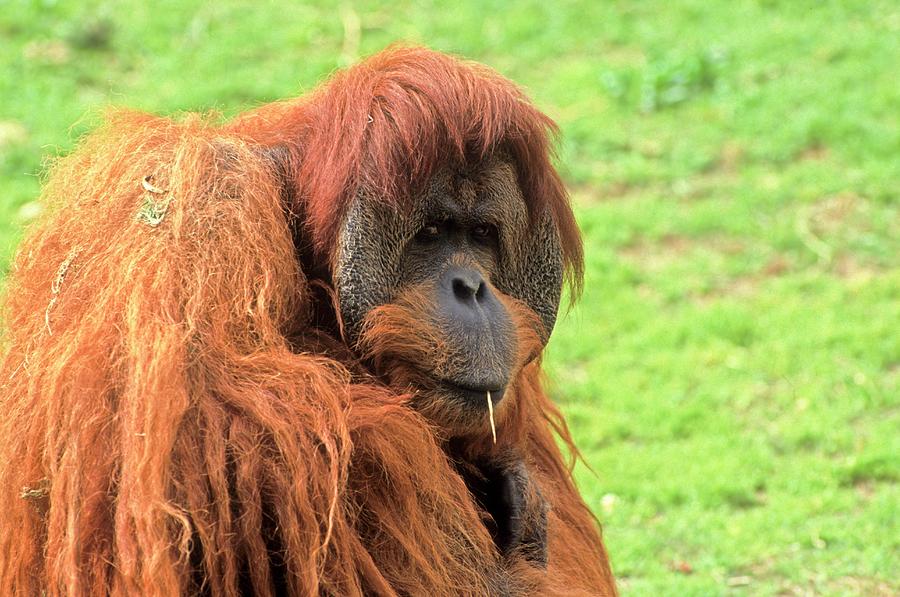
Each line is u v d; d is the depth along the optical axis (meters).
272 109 8.66
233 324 6.81
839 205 21.22
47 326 7.11
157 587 6.23
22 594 7.08
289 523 6.58
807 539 13.03
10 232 18.59
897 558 12.62
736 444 15.27
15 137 22.14
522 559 7.96
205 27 27.52
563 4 29.28
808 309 18.38
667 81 25.17
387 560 7.04
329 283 7.53
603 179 22.42
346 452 6.62
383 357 7.39
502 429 8.13
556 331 18.09
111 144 7.93
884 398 16.08
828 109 24.00
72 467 6.50
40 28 26.55
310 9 28.70
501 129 7.51
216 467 6.44
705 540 13.20
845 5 28.44
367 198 7.32
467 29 27.86
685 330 17.95
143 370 6.40
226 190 7.17
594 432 15.60
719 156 23.09
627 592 12.15
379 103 7.44
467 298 7.43
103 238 7.19
